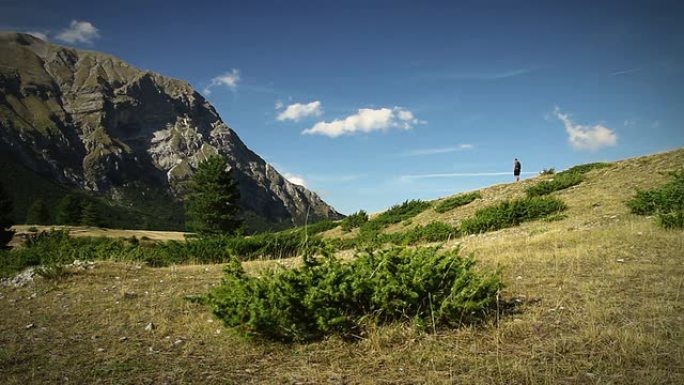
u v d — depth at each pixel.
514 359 4.23
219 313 5.36
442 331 5.17
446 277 5.69
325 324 5.02
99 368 4.41
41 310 6.91
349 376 4.16
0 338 5.47
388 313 5.36
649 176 18.39
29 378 4.17
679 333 4.46
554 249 9.66
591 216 14.60
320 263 5.96
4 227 55.22
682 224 10.42
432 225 17.31
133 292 7.99
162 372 4.33
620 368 3.89
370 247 6.45
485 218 16.80
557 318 5.27
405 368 4.26
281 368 4.45
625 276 6.90
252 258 14.59
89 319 6.37
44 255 12.93
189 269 10.92
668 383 3.57
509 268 8.20
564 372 3.90
